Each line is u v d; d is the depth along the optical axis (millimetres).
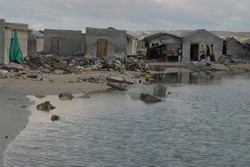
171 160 16344
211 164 16047
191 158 16688
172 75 54781
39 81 34750
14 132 18875
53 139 18406
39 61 46906
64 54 66438
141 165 15586
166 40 73562
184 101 31547
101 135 19594
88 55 62656
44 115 23031
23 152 16297
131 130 20875
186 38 72125
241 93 38094
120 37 62781
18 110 23359
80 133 19766
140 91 35250
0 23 40500
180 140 19359
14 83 32531
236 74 61688
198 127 22281
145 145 18250
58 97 29219
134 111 26031
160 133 20578
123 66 53594
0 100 25750
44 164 15172
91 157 16250
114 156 16531
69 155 16359
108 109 26203
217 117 25391
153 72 56438
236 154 17422
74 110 25141
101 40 62719
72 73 43375
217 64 70625
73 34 66312
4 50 40969
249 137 20312
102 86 36344
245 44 81000
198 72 62219
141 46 101750
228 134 20875
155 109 27172
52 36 66312
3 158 15414
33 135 18766
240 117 25594
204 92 37938
